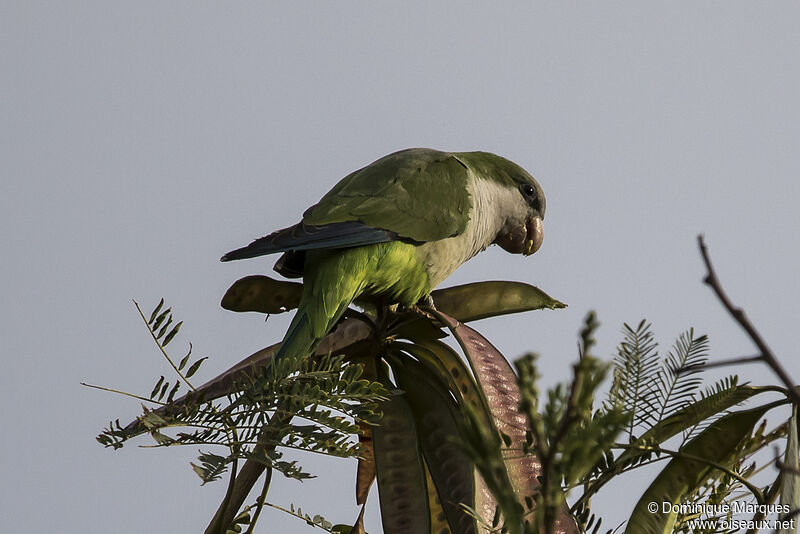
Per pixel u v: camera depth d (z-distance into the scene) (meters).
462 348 6.23
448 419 6.02
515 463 5.39
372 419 5.10
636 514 5.31
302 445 4.98
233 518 5.99
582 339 2.43
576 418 2.46
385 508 5.88
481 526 5.40
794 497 4.48
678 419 5.27
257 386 5.12
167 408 5.05
